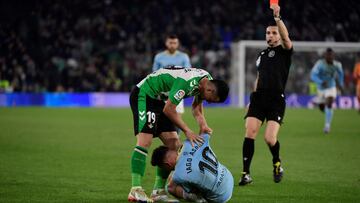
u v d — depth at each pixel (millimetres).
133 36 111938
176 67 26125
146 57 106000
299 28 115562
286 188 29344
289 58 30812
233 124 63938
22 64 100875
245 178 29531
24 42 105938
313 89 96938
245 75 96688
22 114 75938
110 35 111250
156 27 113875
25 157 39125
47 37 108188
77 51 106938
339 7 115500
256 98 30562
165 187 25516
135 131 26109
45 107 92188
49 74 99438
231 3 119375
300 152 42531
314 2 116375
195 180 23781
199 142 24297
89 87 100375
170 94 24766
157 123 26828
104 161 37688
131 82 101750
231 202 26000
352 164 37125
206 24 116000
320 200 26562
